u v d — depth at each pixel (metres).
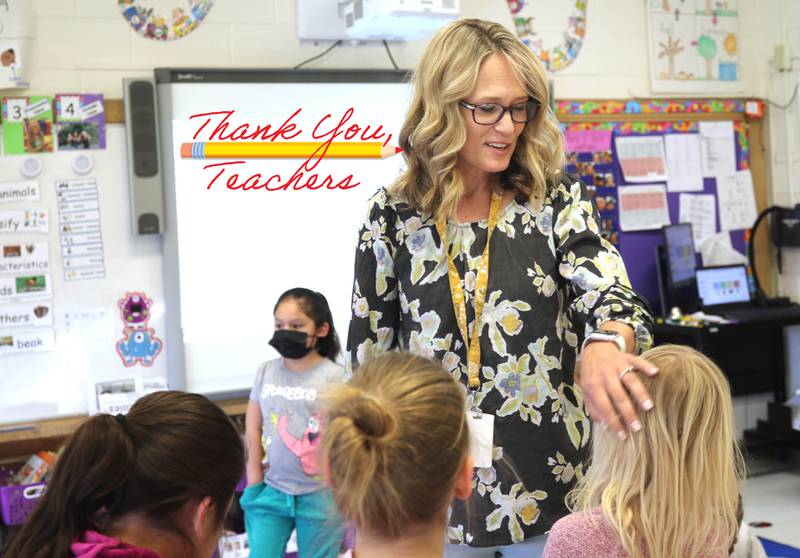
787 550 3.94
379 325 1.82
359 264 1.80
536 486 1.72
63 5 4.12
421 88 1.68
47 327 4.14
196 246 4.29
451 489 1.23
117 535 1.37
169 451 1.37
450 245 1.74
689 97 5.35
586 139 5.10
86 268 4.18
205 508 1.41
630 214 5.20
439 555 1.25
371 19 4.11
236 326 4.36
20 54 4.03
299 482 3.13
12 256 4.09
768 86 5.53
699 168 5.38
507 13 4.91
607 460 1.56
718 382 1.52
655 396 1.49
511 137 1.64
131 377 4.24
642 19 5.22
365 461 1.18
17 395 4.11
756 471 5.19
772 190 5.57
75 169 4.15
